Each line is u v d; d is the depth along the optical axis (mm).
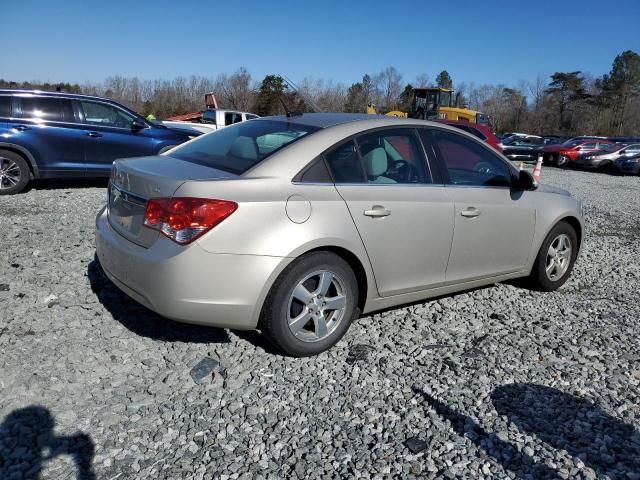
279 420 2949
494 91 77938
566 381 3523
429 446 2799
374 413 3053
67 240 5812
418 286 4094
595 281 5746
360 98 58000
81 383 3152
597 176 21719
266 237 3236
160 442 2717
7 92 8477
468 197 4285
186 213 3123
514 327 4332
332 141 3695
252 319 3305
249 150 3697
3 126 8328
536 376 3562
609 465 2717
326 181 3580
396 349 3811
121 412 2926
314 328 3562
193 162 3738
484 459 2717
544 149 26672
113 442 2689
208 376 3314
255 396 3148
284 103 4621
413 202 3904
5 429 2711
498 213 4484
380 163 3896
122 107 9422
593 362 3807
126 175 3582
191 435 2783
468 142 4504
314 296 3510
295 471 2574
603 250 7273
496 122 76312
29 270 4758
